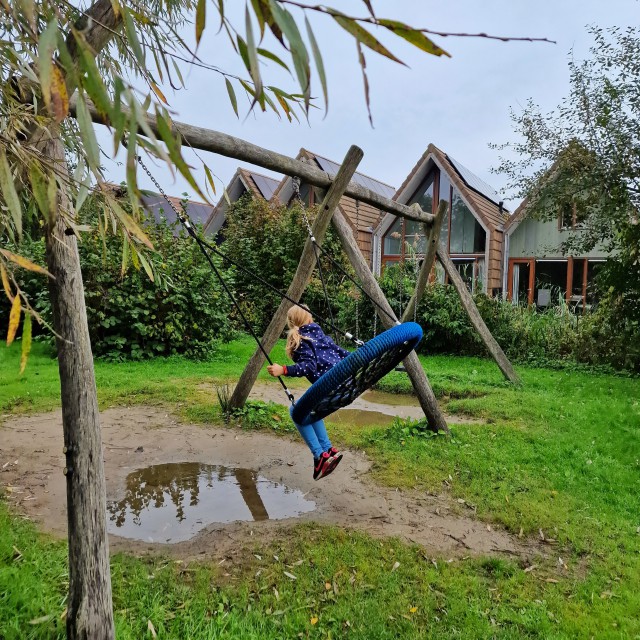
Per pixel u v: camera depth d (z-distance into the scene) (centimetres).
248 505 411
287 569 312
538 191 1343
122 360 1018
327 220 517
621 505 421
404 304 1230
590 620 275
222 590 288
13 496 403
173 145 103
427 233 716
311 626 262
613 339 1048
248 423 620
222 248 1581
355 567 317
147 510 398
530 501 419
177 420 635
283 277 1452
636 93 1098
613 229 1188
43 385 767
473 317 881
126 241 225
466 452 524
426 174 1991
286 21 90
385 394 880
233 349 1259
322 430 410
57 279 227
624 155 1124
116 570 302
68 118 224
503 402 741
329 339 421
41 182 161
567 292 1794
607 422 647
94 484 230
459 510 405
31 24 107
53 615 254
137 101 95
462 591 297
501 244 1886
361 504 414
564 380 929
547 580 313
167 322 1068
